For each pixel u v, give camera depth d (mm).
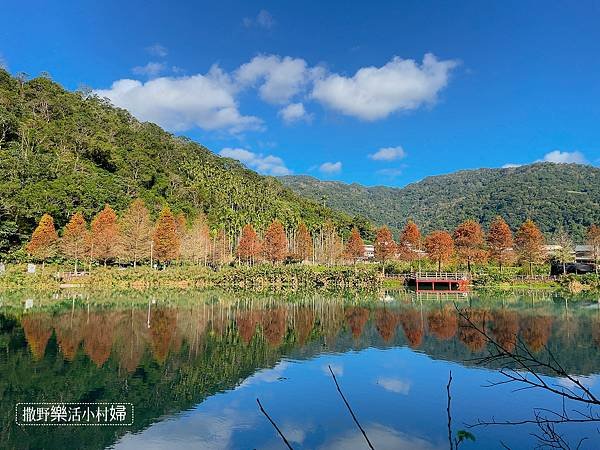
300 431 15156
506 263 73062
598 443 14094
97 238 62375
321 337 29734
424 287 65438
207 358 23984
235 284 65312
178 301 47469
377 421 16047
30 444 13953
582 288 61188
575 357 24266
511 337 29156
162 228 68188
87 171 90312
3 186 65438
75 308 39562
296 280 66000
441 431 15250
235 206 111625
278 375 21234
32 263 59719
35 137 90438
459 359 24297
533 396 18422
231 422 15781
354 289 63531
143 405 17250
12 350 24422
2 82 105125
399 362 23609
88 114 116812
